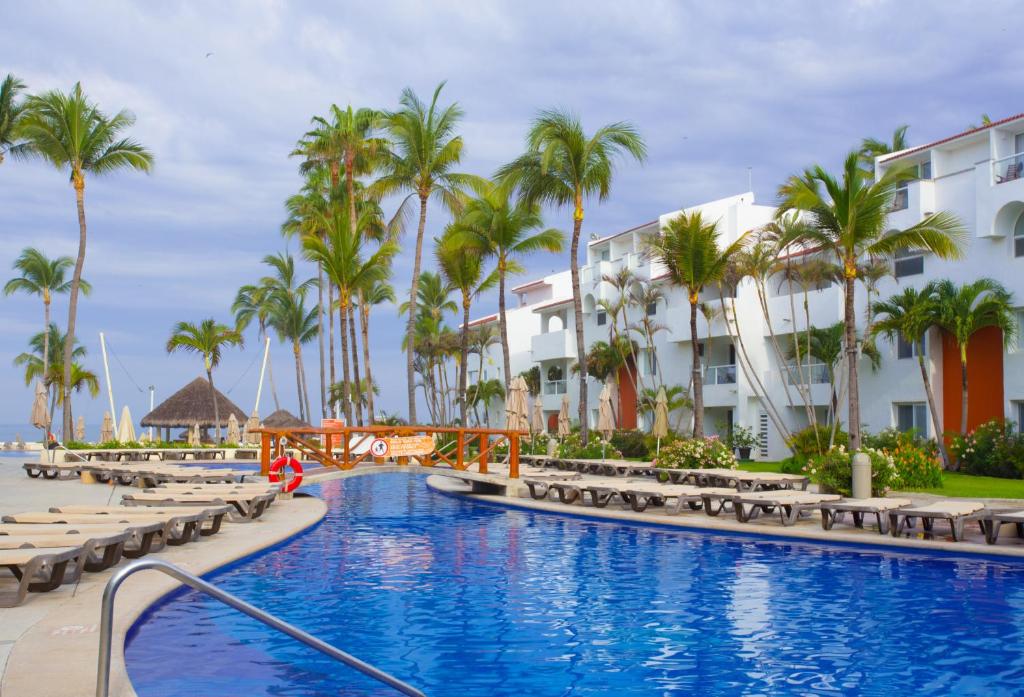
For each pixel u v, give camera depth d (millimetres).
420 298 60656
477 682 6898
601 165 30750
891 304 28438
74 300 34938
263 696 6430
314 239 38094
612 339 42875
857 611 9281
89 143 34375
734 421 38719
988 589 10367
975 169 28047
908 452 21109
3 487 23078
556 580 11016
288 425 54156
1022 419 26750
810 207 22594
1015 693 6637
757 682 6906
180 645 7746
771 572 11539
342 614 9117
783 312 35719
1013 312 27078
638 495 17312
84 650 6398
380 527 16234
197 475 21781
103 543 9188
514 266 37031
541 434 38156
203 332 57281
